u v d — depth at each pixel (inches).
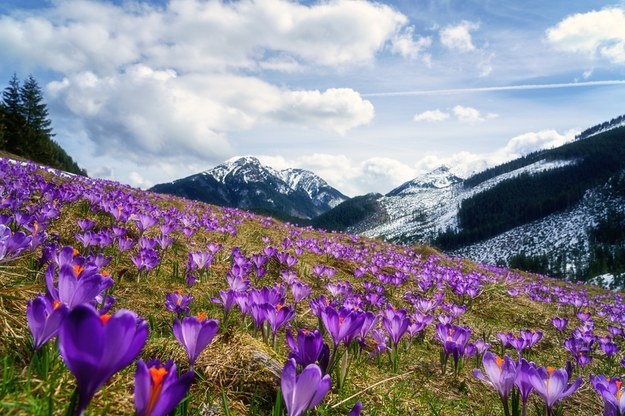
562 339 356.2
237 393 109.3
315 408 109.7
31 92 3034.0
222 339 129.6
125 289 203.2
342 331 100.1
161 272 257.3
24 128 2664.9
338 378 126.7
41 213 235.1
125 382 92.1
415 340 248.7
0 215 163.8
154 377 44.6
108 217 346.0
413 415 135.8
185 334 73.5
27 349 96.3
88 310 39.1
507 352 277.0
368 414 124.1
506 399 93.0
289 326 186.1
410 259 716.0
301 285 198.5
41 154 2760.8
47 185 315.6
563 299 534.6
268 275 328.8
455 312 291.9
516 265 5457.7
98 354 39.5
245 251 386.3
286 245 449.1
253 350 123.3
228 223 550.9
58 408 72.1
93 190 394.3
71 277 71.0
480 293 447.2
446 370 198.4
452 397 165.5
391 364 185.3
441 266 721.0
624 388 93.8
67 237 251.9
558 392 88.4
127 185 761.0
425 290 402.3
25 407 67.6
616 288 3253.0
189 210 618.8
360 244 792.9
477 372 96.7
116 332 40.1
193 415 93.8
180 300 163.5
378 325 214.4
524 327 385.1
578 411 179.6
